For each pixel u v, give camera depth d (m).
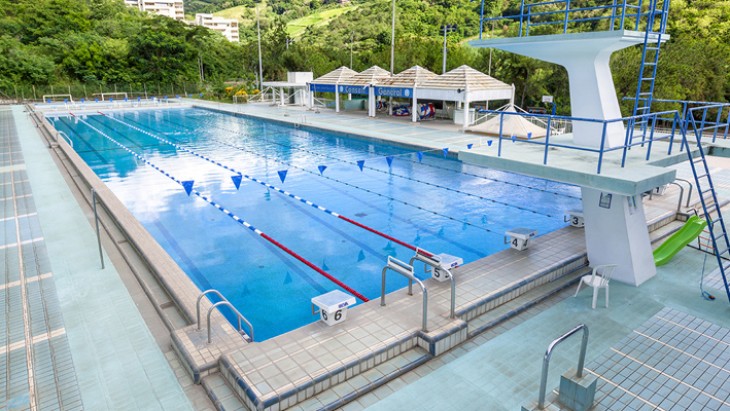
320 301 5.10
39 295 6.21
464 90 20.03
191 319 5.34
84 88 45.59
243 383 4.16
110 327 5.46
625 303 5.80
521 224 9.79
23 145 18.45
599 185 4.89
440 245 8.72
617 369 4.49
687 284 6.27
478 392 4.32
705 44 21.30
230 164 15.51
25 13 54.41
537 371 4.59
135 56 52.50
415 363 4.71
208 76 57.72
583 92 6.05
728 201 9.66
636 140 6.80
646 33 5.35
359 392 4.30
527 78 29.06
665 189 10.45
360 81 26.86
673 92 19.64
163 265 6.70
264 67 54.00
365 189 12.38
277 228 9.55
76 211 9.83
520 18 6.16
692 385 4.23
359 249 8.53
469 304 5.49
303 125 23.48
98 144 19.56
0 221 9.22
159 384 4.49
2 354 4.95
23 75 45.62
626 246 6.17
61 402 4.23
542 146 6.50
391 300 5.66
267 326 6.11
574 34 5.35
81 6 61.69
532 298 5.96
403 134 19.58
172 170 14.69
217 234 9.23
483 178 13.50
